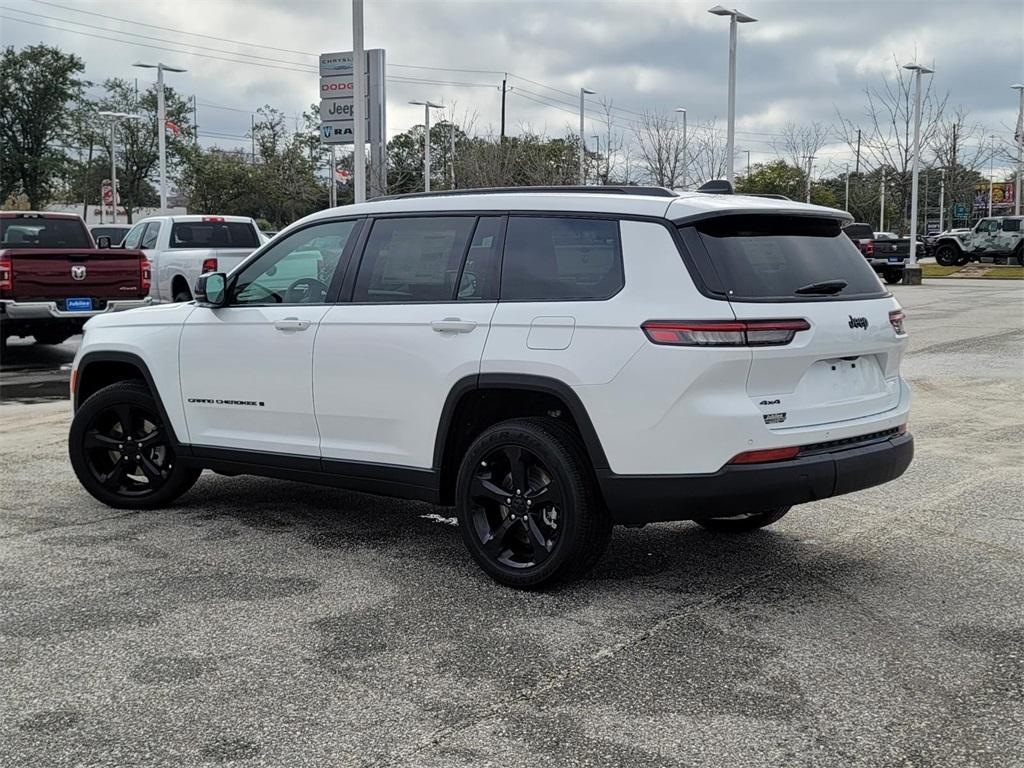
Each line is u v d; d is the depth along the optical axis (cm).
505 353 470
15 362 1400
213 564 525
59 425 933
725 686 375
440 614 452
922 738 335
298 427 557
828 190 5797
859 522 599
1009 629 430
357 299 536
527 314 468
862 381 479
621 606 461
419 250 521
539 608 459
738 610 455
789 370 439
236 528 594
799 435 439
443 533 583
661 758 323
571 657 403
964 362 1306
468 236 504
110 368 653
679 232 443
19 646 416
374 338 516
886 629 431
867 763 319
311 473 556
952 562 522
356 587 489
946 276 3650
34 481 716
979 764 319
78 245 1523
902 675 384
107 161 6869
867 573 506
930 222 6719
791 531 582
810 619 443
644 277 444
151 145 6750
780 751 327
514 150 3741
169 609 459
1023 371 1221
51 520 612
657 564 523
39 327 1354
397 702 364
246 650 412
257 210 5322
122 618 448
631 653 407
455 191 524
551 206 483
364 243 543
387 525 600
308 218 573
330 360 533
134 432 635
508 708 359
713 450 428
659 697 366
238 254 1714
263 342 561
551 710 357
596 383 444
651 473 440
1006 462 754
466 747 331
